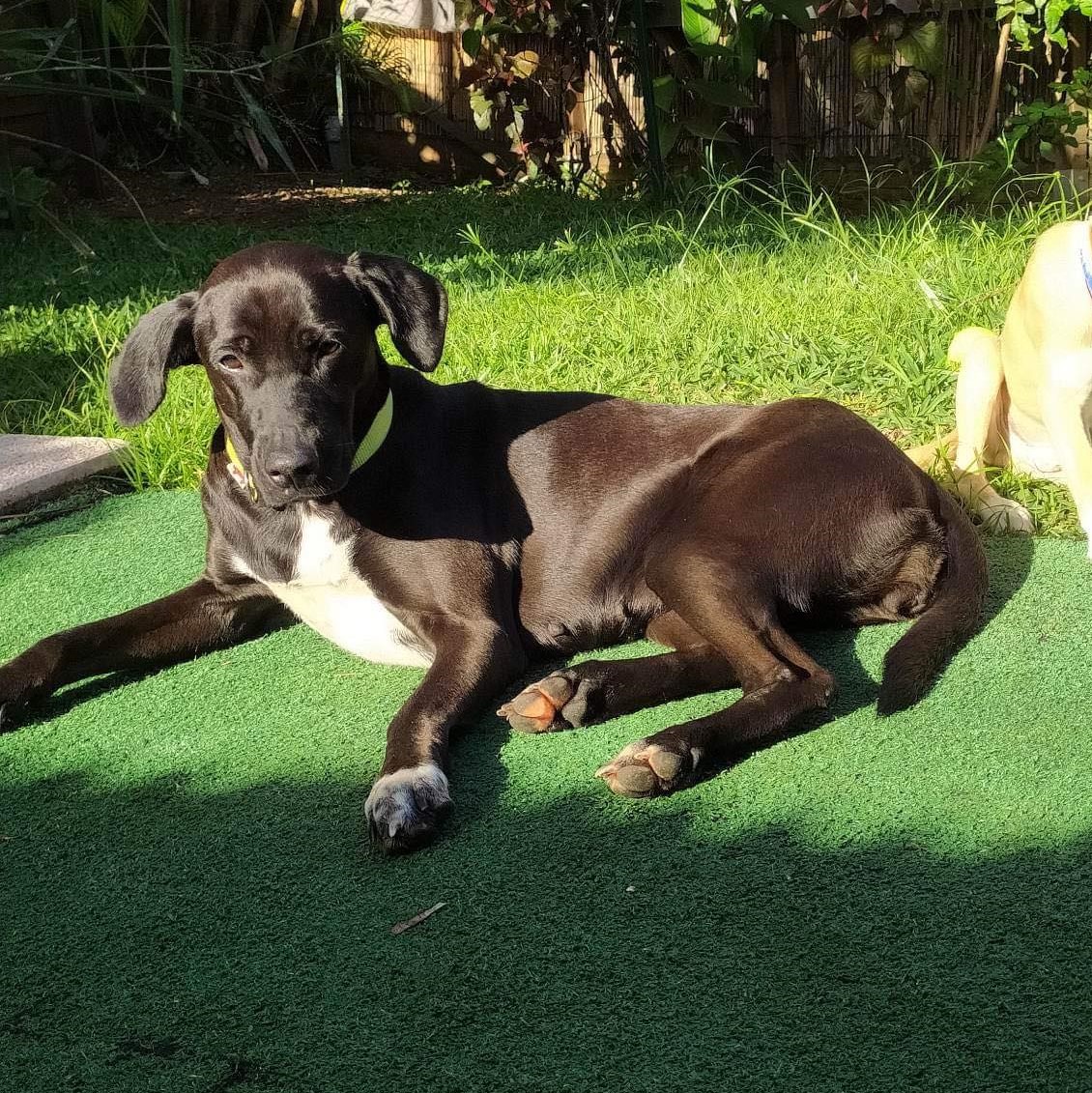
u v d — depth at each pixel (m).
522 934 1.45
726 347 2.61
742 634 1.74
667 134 4.18
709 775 1.63
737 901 1.47
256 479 1.72
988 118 3.78
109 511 2.27
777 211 3.82
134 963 1.45
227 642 1.91
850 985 1.39
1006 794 1.58
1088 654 1.79
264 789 1.65
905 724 1.70
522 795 1.62
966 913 1.45
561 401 1.93
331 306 1.72
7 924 1.49
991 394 2.18
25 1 3.93
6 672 1.76
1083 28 3.66
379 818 1.56
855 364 2.53
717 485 1.83
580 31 4.42
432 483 1.82
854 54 3.76
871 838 1.54
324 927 1.47
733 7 3.91
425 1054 1.36
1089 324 1.97
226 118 4.38
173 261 3.66
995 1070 1.32
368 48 5.03
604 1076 1.33
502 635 1.77
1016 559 2.01
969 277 2.80
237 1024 1.39
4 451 2.40
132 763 1.70
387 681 1.83
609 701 1.72
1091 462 2.01
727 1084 1.32
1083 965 1.39
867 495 1.82
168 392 2.61
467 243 3.75
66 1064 1.36
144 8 4.37
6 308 3.31
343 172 5.01
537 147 4.70
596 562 1.85
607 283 3.11
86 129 4.61
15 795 1.65
